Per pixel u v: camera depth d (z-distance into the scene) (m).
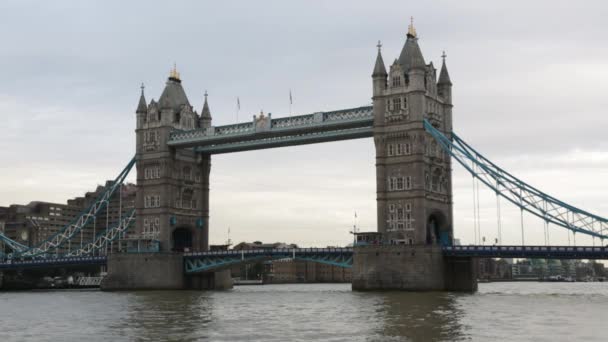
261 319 78.44
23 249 196.88
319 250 141.12
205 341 60.41
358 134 144.50
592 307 89.12
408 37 139.12
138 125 171.50
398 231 133.62
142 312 90.12
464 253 126.69
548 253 121.06
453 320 73.38
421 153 133.00
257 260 153.88
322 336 62.47
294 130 148.25
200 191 174.38
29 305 108.50
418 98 133.88
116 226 196.75
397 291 125.06
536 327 66.94
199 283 168.75
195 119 175.88
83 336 65.38
